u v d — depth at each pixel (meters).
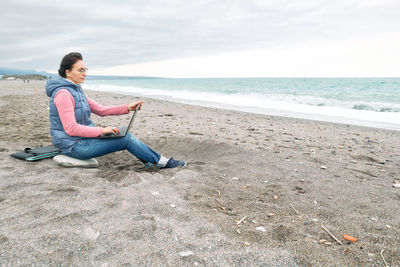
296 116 10.16
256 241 1.84
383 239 1.90
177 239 1.78
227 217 2.18
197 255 1.63
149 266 1.52
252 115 9.95
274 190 2.83
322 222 2.16
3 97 11.84
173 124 6.93
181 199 2.46
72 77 3.12
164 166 3.50
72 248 1.64
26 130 5.38
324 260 1.65
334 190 2.85
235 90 29.77
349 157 4.32
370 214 2.31
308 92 25.20
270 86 39.91
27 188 2.55
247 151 4.28
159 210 2.20
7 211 2.08
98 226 1.90
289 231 1.99
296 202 2.54
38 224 1.90
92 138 3.20
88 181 2.79
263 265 1.58
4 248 1.62
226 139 5.25
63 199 2.32
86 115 3.29
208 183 2.96
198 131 6.04
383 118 9.92
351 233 1.99
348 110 12.11
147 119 7.70
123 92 23.97
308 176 3.28
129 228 1.88
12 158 3.46
